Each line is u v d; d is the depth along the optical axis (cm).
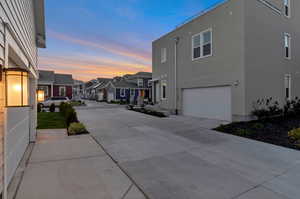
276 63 970
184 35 1153
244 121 793
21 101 232
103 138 566
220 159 390
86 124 814
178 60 1209
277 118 864
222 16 895
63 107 1168
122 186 271
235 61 830
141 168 340
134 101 2488
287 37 1059
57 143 502
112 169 334
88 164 355
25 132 434
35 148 454
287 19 1045
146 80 3291
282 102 995
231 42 851
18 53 314
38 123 852
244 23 796
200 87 1038
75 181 284
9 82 227
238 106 820
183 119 978
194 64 1071
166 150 452
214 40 941
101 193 251
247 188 268
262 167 347
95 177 299
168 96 1318
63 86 2720
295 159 390
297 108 958
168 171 328
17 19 298
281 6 1009
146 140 547
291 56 1077
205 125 798
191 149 461
